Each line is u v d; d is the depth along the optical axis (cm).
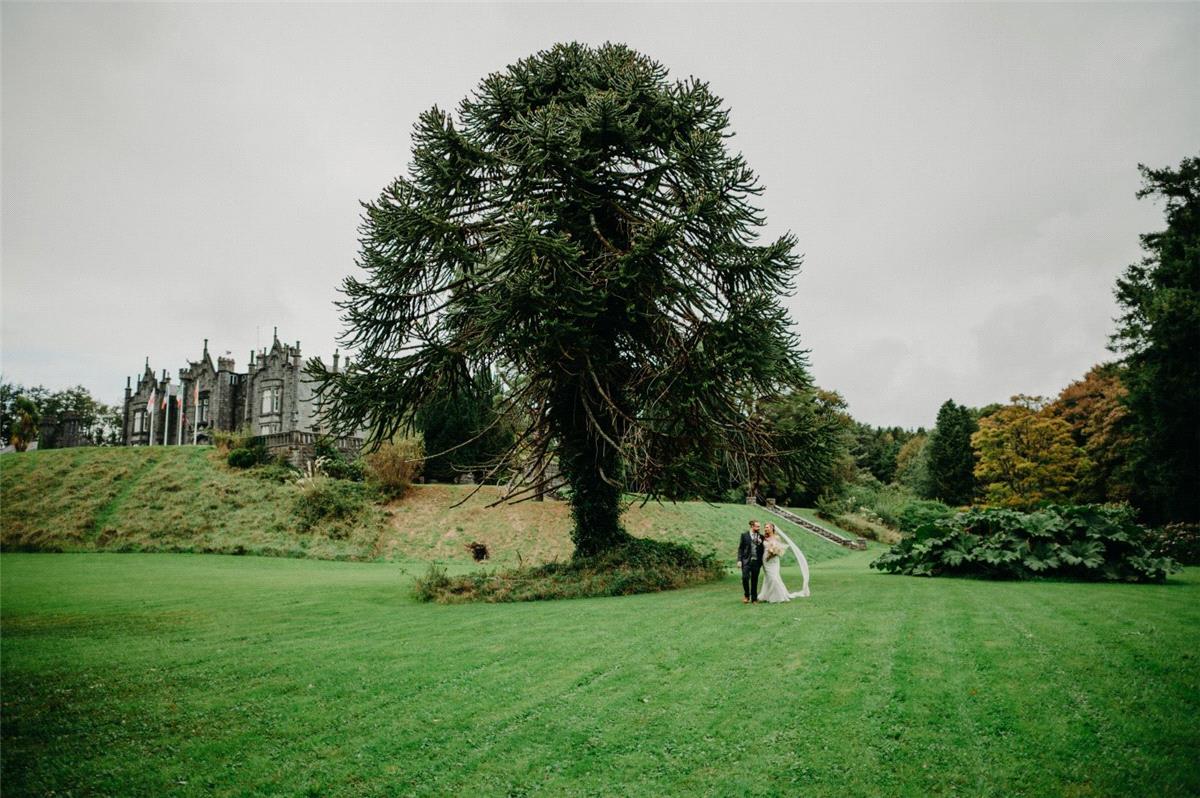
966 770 471
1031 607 978
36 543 2673
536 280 1160
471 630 952
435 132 1330
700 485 1529
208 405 6053
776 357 1292
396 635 932
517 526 2995
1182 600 1034
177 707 642
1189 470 2433
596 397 1506
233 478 3278
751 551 1144
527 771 504
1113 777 452
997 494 4259
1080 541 1397
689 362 1309
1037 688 600
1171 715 538
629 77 1412
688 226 1318
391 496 3181
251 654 830
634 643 823
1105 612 920
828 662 702
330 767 519
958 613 940
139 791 487
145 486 3200
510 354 1406
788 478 1489
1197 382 2355
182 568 2102
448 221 1306
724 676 673
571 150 1275
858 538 3812
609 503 1606
